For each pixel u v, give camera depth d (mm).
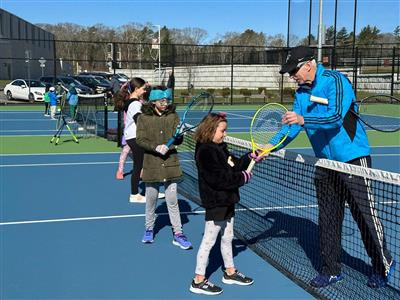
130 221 6418
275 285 4453
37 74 63844
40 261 4984
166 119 5215
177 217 5430
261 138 5305
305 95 4309
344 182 4258
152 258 5090
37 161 11086
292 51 4230
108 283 4469
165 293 4277
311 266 4781
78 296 4203
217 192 4145
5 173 9641
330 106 4066
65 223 6301
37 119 21328
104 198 7637
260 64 39344
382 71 39781
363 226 4211
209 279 4594
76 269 4785
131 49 60344
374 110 23578
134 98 7156
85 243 5543
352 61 32031
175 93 38781
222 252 4465
